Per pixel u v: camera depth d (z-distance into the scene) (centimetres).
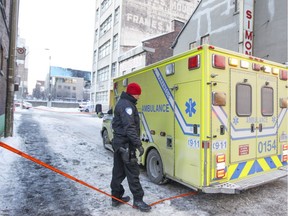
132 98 395
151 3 3631
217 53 405
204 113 388
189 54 420
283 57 1115
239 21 1273
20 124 1509
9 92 966
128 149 379
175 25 2834
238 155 429
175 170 450
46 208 392
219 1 1526
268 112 484
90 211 385
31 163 636
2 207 391
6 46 1017
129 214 376
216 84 400
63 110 4300
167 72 474
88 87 10162
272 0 1178
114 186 401
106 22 3966
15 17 966
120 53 3384
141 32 3538
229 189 384
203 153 387
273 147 493
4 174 541
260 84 470
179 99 441
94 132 1330
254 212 392
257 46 1237
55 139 1034
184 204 417
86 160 698
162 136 489
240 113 434
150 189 484
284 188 500
